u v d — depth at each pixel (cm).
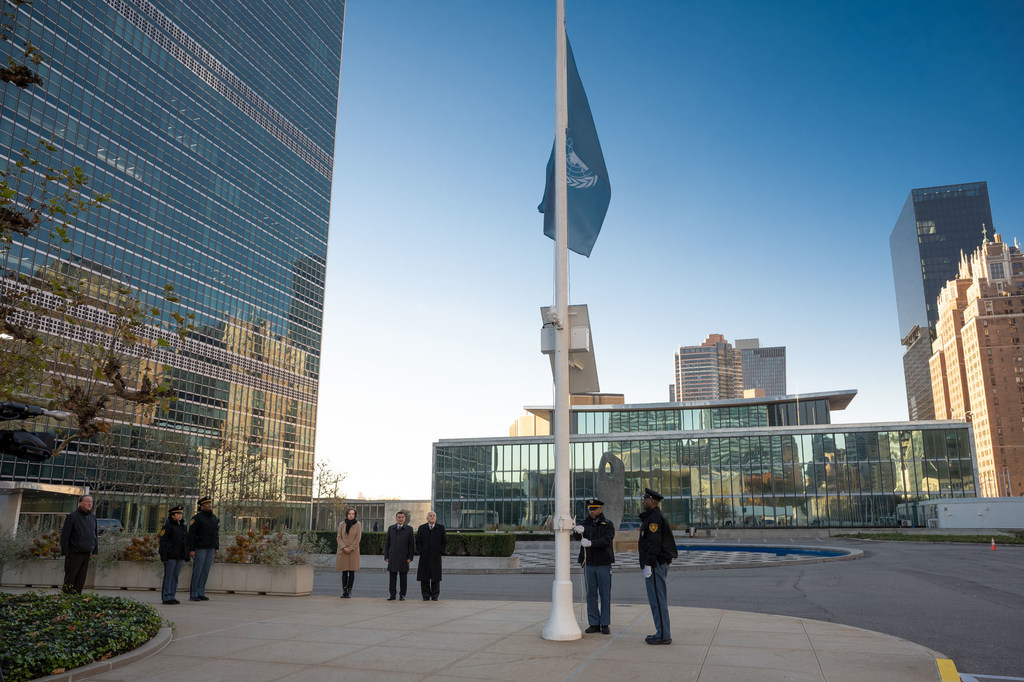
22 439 706
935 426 6900
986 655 855
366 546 2659
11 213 962
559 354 1012
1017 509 5678
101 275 9481
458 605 1341
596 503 1016
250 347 12488
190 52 11806
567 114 1122
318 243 14950
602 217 1138
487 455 7919
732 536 6481
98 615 938
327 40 16150
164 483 7419
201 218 11638
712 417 8875
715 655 818
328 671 756
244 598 1477
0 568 1706
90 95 9750
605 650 854
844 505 6956
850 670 735
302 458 13612
